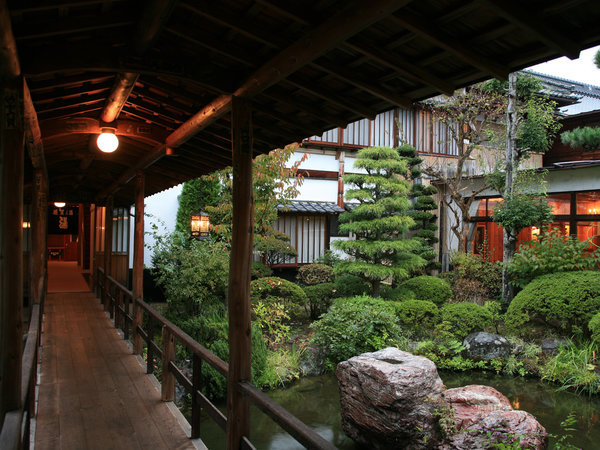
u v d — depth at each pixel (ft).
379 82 7.36
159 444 11.75
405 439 16.16
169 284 28.48
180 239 30.76
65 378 16.78
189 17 7.34
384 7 5.26
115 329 24.73
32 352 10.23
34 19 6.64
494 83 39.83
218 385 21.50
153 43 7.75
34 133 10.51
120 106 11.41
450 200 44.55
